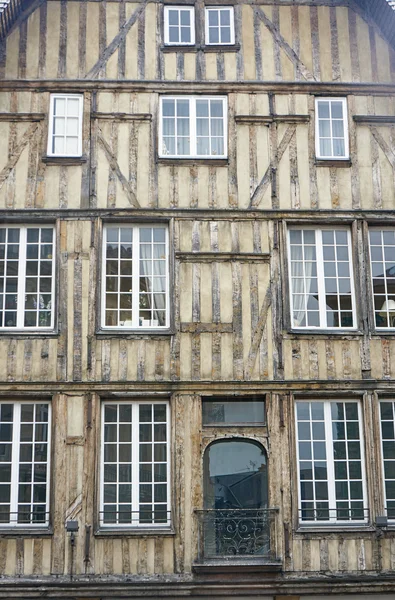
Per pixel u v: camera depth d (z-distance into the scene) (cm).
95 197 1592
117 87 1641
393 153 1647
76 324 1539
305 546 1482
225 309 1559
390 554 1486
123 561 1462
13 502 1483
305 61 1678
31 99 1630
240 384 1529
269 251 1588
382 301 1600
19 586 1442
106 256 1588
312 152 1634
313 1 1705
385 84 1673
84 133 1617
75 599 1453
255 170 1622
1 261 1578
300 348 1552
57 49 1653
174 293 1558
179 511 1481
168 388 1521
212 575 1462
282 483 1501
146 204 1595
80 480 1483
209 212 1597
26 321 1554
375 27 1702
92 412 1507
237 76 1661
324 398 1547
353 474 1523
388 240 1628
